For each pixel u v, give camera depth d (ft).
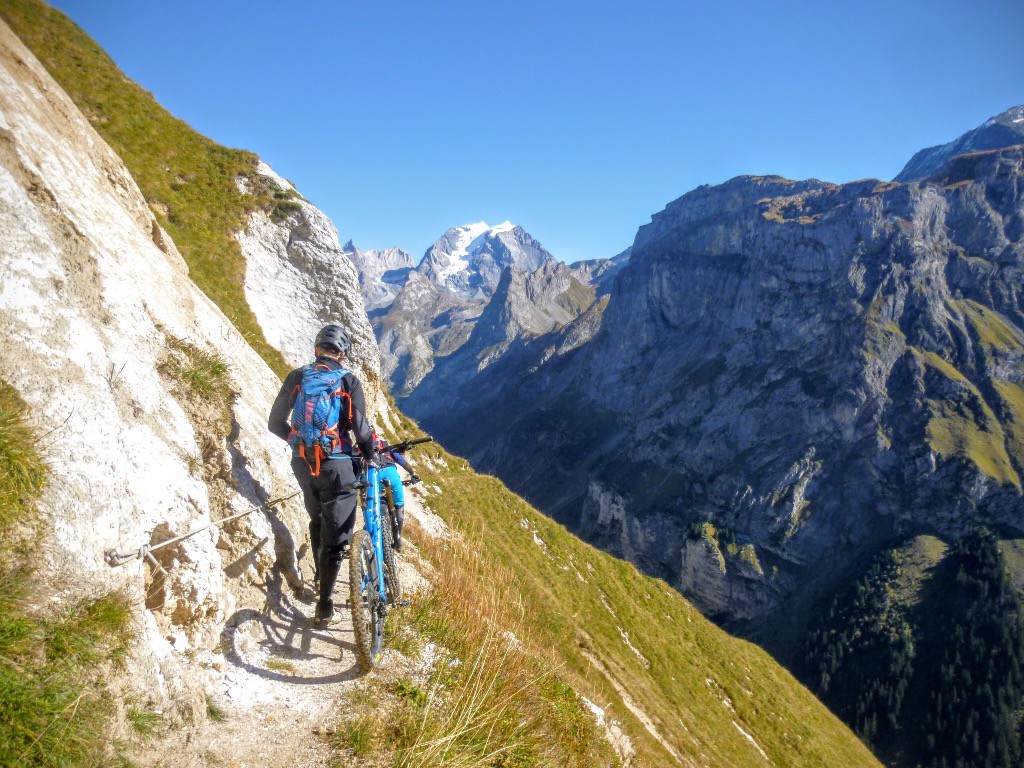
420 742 14.53
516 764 16.33
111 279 18.54
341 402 16.80
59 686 10.05
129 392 16.21
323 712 14.83
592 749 21.91
